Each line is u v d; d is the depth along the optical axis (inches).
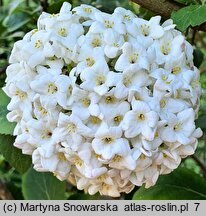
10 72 7.6
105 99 7.0
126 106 6.9
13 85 7.4
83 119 6.9
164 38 7.4
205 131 10.1
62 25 7.4
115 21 7.3
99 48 7.1
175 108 7.2
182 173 10.3
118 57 7.2
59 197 11.5
